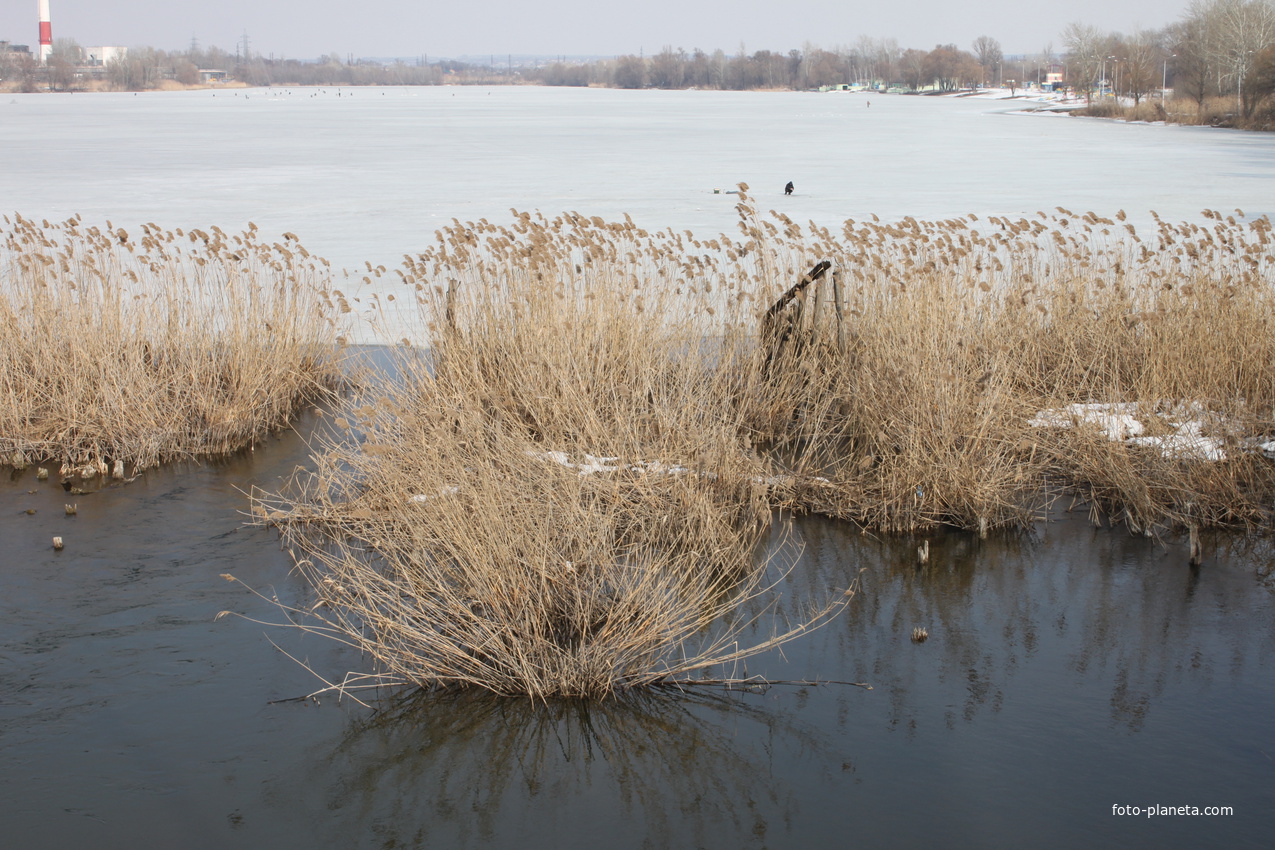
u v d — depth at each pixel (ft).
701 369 27.40
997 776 13.87
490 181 104.32
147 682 16.24
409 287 47.85
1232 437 22.67
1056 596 18.81
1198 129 217.15
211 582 19.63
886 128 227.61
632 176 110.32
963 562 20.42
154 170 114.21
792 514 22.74
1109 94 385.09
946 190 95.25
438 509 18.63
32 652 17.03
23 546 21.24
